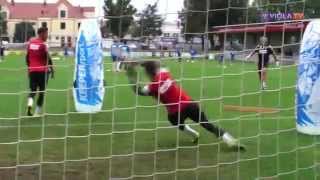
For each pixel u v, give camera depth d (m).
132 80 7.93
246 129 9.16
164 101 7.98
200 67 7.41
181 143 8.12
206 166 6.86
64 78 16.72
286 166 6.93
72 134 8.62
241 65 7.86
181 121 8.02
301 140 8.44
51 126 9.21
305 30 8.23
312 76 8.63
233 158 7.29
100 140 8.19
